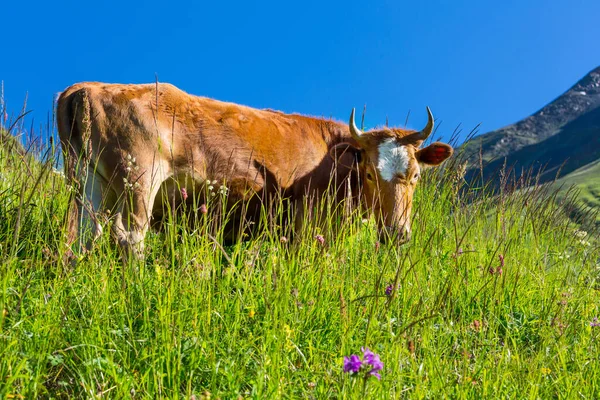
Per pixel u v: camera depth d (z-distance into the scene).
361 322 4.91
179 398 3.74
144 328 4.38
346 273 5.61
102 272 4.72
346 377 3.73
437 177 8.72
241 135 6.85
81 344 3.91
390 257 5.89
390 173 6.98
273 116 7.38
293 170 7.21
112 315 4.48
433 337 4.84
